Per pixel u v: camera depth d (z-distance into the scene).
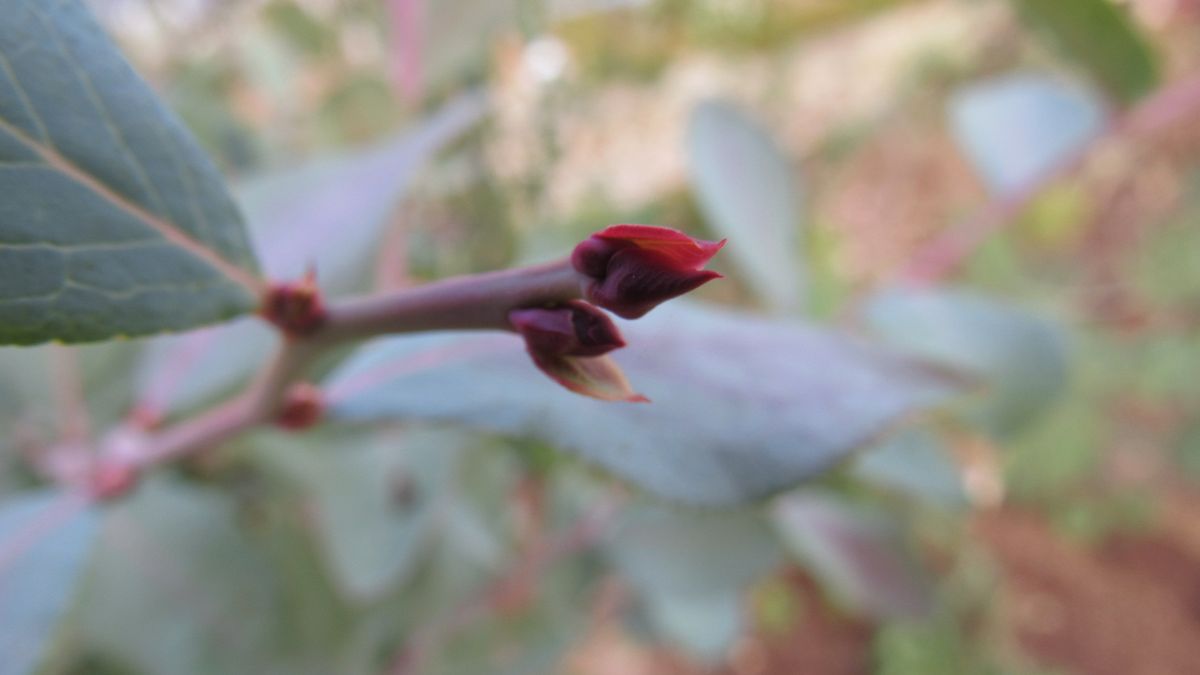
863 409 0.09
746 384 0.09
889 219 0.63
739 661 0.49
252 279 0.07
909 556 0.24
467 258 0.19
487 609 0.22
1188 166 0.72
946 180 0.65
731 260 0.19
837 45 0.56
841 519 0.23
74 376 0.15
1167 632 0.55
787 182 0.19
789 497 0.21
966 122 0.23
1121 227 0.70
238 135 0.21
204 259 0.07
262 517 0.19
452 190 0.19
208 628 0.15
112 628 0.14
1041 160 0.22
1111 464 0.61
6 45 0.06
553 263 0.05
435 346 0.09
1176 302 0.64
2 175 0.06
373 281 0.14
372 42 0.23
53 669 0.14
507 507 0.22
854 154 0.59
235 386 0.15
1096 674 0.53
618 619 0.32
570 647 0.24
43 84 0.06
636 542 0.22
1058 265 0.66
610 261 0.05
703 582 0.22
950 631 0.50
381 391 0.09
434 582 0.21
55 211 0.06
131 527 0.15
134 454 0.11
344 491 0.17
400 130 0.17
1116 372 0.61
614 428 0.09
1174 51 0.65
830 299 0.27
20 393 0.15
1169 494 0.61
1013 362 0.20
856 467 0.17
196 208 0.07
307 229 0.14
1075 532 0.59
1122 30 0.19
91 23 0.06
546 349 0.05
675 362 0.09
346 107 0.19
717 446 0.09
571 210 0.24
